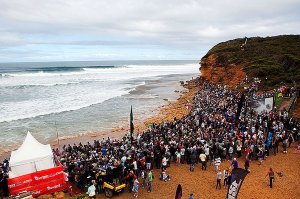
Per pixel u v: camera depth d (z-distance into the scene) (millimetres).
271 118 31844
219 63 74812
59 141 34219
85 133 37531
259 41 84375
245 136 26828
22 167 18906
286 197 19656
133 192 20141
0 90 70625
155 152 23969
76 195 19281
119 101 59156
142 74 138625
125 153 24219
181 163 25078
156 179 22359
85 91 72875
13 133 36688
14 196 17797
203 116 35469
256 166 24203
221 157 25109
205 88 63688
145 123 41688
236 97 45750
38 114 46219
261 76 58875
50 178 19250
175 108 50719
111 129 39344
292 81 52344
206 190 20656
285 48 73438
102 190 20391
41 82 90062
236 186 16641
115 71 159500
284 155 26250
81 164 21719
